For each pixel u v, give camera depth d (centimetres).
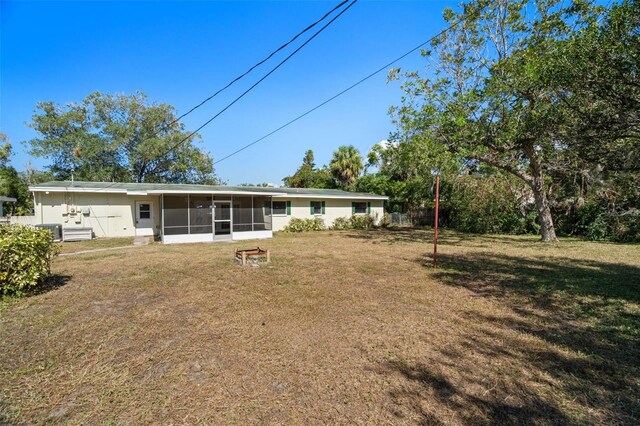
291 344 354
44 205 1395
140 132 2581
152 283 632
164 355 327
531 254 1027
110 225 1531
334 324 416
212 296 544
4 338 367
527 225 1716
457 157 1237
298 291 578
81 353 331
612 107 491
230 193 1393
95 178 2380
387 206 2619
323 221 2027
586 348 344
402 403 246
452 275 717
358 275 715
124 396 256
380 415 232
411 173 2389
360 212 2252
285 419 228
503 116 1133
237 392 262
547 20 1016
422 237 1586
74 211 1452
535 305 498
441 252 1076
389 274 727
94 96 2453
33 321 420
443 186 2130
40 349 340
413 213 2456
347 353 332
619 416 230
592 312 462
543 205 1378
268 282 646
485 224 1800
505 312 466
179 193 1312
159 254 1013
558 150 945
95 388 267
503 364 308
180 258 934
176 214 1352
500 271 759
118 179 2583
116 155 2567
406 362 312
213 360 317
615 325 412
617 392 260
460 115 1146
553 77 544
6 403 246
